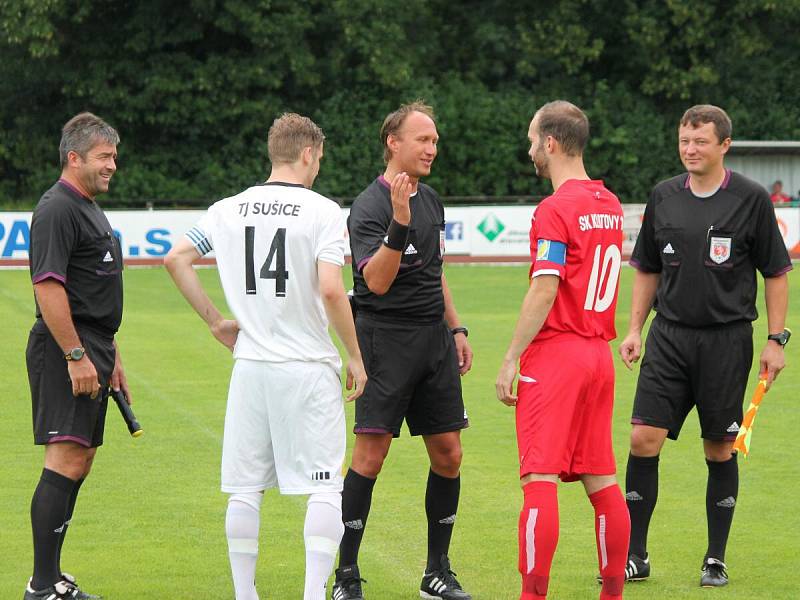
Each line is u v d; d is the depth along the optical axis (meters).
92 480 28.09
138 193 123.19
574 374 18.17
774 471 29.36
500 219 88.44
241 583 17.89
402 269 19.83
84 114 19.58
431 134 19.81
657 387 21.42
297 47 120.69
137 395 39.12
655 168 129.62
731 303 21.12
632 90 134.00
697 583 21.00
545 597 18.33
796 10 128.25
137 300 66.19
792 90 132.88
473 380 42.59
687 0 125.19
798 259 88.56
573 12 129.12
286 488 17.73
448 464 20.45
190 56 124.12
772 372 21.09
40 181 124.56
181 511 25.48
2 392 39.53
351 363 17.92
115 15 121.25
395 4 124.62
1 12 113.44
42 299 18.62
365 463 20.14
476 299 67.19
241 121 124.62
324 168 123.75
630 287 72.19
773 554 22.72
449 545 22.67
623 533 18.55
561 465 18.20
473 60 135.62
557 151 18.80
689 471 29.50
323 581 17.52
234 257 17.81
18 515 24.91
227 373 43.62
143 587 20.50
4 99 125.31
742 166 112.88
